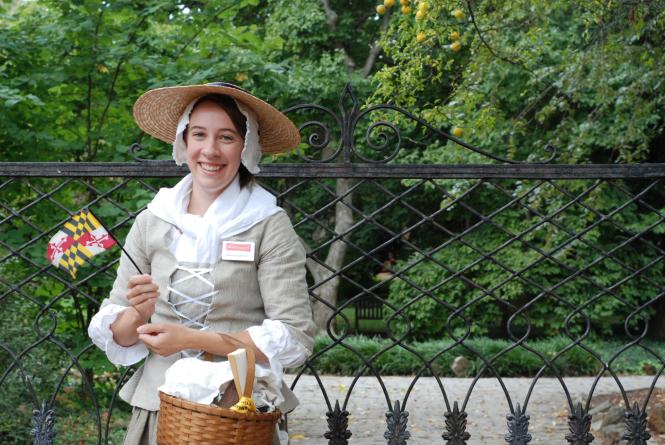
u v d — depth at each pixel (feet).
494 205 44.62
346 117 10.25
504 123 23.65
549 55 34.42
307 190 52.47
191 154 7.69
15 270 18.69
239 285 7.56
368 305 61.00
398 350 36.73
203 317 7.58
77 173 10.10
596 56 20.97
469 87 20.11
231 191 7.81
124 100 19.93
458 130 16.30
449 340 39.88
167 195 7.84
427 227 53.06
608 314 42.47
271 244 7.64
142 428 7.66
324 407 25.25
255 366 6.96
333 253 52.49
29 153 19.36
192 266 7.58
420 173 10.34
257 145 7.98
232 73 19.22
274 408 7.16
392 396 27.58
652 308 44.42
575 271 10.98
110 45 18.86
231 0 19.31
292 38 48.83
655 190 45.06
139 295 7.27
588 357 36.63
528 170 10.49
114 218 18.75
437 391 28.89
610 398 23.79
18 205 19.33
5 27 20.38
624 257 43.62
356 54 54.13
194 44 20.47
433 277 44.83
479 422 23.41
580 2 19.26
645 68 22.20
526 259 42.45
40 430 10.23
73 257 7.55
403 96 18.57
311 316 7.59
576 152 22.79
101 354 19.12
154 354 7.77
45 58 19.38
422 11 16.51
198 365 6.99
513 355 36.14
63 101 19.94
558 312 42.55
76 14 18.58
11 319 18.80
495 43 19.62
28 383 10.55
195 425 6.64
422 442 20.95
